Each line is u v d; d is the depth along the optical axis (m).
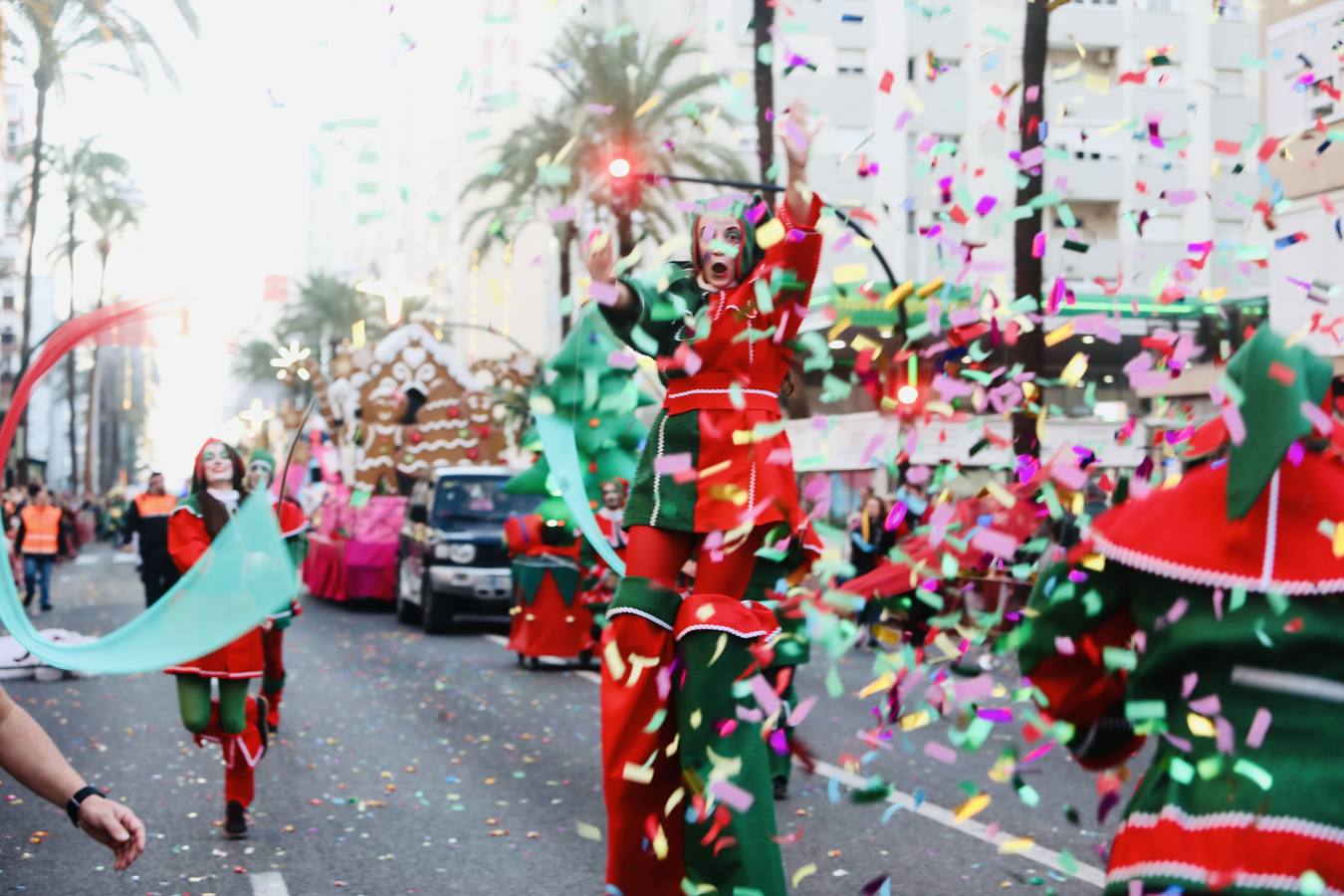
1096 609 2.93
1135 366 4.04
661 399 5.21
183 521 7.24
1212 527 2.80
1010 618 3.91
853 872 6.28
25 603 23.59
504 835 7.11
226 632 4.14
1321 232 17.02
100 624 20.20
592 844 6.91
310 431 23.70
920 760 9.14
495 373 27.31
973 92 36.31
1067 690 3.07
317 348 56.06
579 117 24.25
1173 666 2.81
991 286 4.92
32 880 6.31
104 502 70.25
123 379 88.94
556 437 4.90
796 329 4.31
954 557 3.98
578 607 14.55
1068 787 8.20
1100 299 5.04
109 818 2.93
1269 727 2.69
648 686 4.16
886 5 36.06
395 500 23.03
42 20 22.95
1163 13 34.44
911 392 4.65
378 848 6.84
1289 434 2.64
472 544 18.59
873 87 36.00
